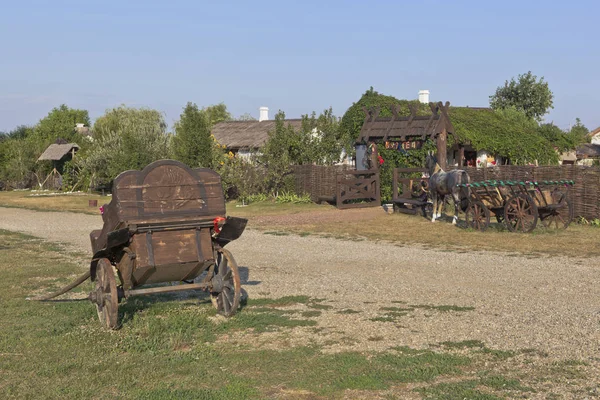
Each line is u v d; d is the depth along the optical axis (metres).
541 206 19.23
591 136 70.62
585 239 17.73
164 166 8.74
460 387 6.32
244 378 6.73
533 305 9.98
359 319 9.23
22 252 17.12
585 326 8.54
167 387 6.51
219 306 9.68
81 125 81.75
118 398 6.19
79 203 39.28
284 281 12.43
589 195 20.72
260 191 35.09
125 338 8.30
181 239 8.81
